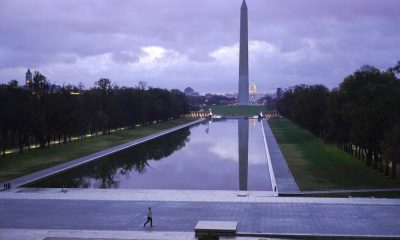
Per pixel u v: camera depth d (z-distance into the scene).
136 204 75.62
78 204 75.50
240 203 76.00
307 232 58.88
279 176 106.50
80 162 130.50
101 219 66.06
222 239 56.69
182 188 98.69
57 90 174.88
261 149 165.38
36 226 62.53
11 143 174.75
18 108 138.12
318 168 118.00
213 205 74.75
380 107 101.25
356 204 74.19
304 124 190.00
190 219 65.88
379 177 103.75
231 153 155.25
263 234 57.94
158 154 153.88
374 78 117.31
